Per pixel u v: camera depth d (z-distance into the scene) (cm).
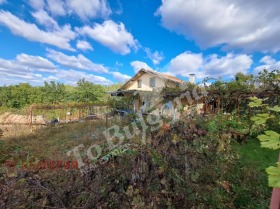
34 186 136
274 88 522
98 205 146
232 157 315
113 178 161
